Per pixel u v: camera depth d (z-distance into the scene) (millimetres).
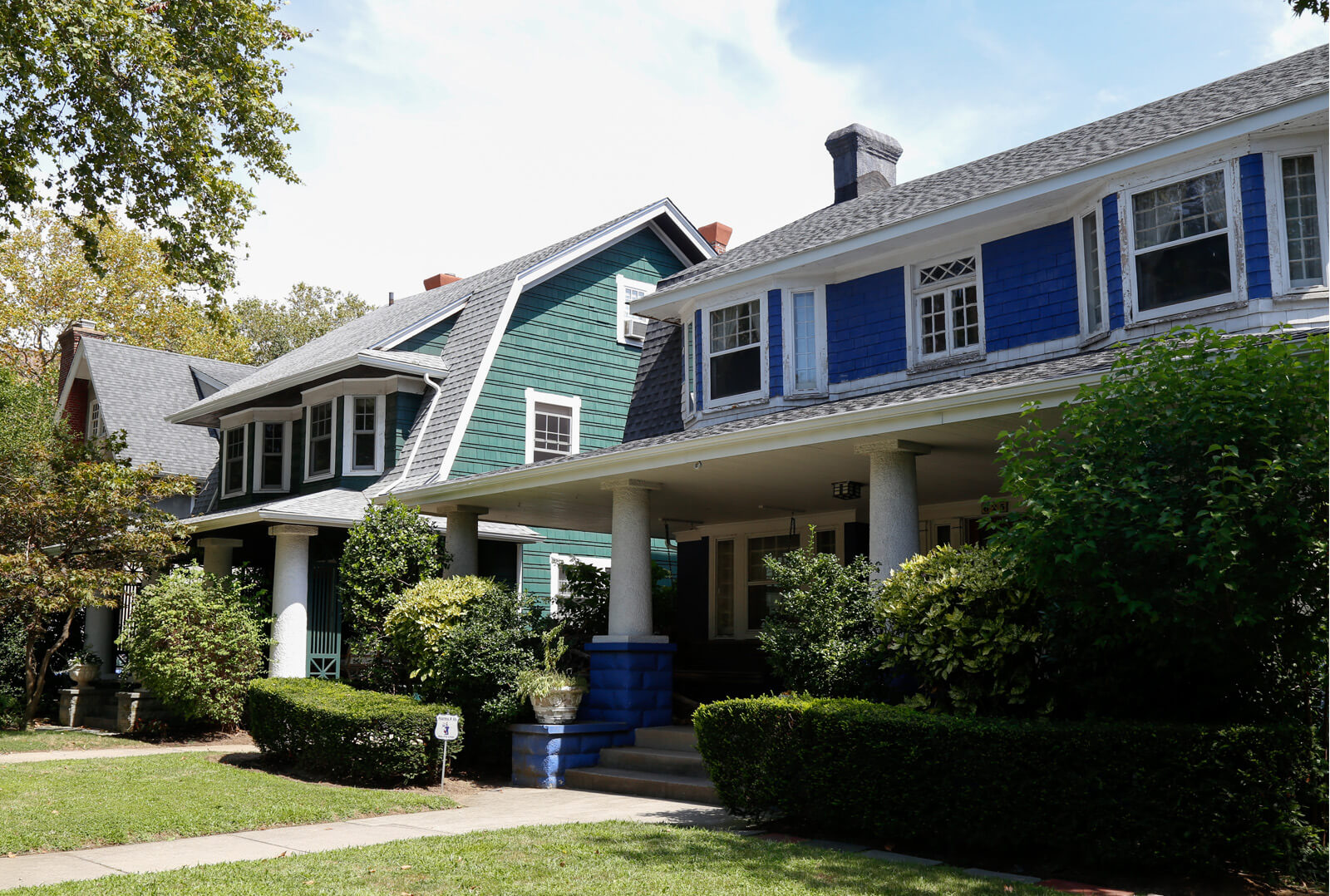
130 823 8703
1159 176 10430
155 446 24547
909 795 7766
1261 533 6453
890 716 8023
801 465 11734
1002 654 7945
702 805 10156
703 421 14719
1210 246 10055
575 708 12133
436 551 14820
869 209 14680
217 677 15914
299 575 16766
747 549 17125
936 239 12656
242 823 8945
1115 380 7516
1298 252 9672
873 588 9820
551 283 21016
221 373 27453
